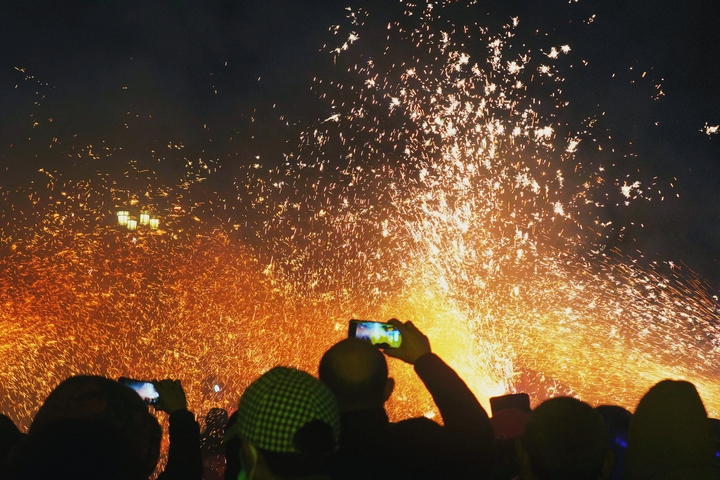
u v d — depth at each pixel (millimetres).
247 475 2393
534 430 3018
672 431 3051
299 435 2352
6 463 1953
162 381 3443
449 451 2938
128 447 1992
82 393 2395
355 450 2855
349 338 3035
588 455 2959
